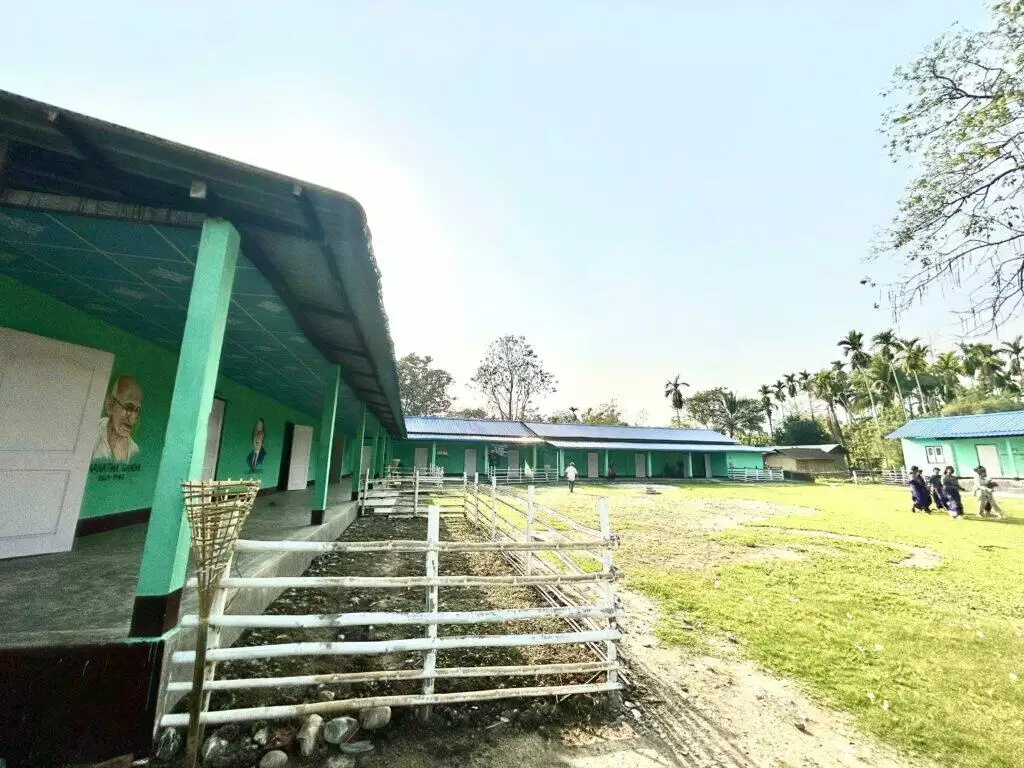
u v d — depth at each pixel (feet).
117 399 17.26
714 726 9.05
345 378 25.35
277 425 37.45
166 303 14.37
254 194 8.47
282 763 7.22
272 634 12.25
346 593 16.17
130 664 7.05
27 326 13.01
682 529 34.60
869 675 11.51
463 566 21.30
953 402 132.87
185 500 6.43
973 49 18.53
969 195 19.12
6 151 8.32
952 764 8.13
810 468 139.33
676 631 14.08
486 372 159.84
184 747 7.22
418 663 10.71
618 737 8.52
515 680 10.21
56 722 6.75
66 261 11.30
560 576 9.82
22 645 6.93
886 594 18.47
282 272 12.09
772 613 15.92
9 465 12.20
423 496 50.01
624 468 109.70
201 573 6.51
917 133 20.53
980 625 15.11
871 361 148.56
